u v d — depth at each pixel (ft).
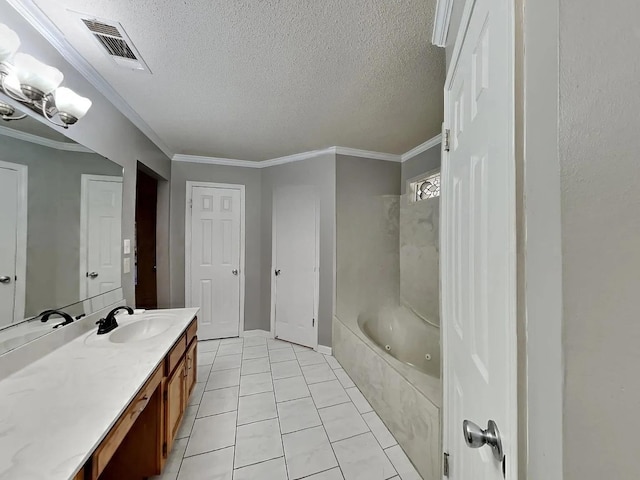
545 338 1.25
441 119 7.42
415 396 4.92
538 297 1.31
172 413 5.06
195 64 5.11
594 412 1.07
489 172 2.00
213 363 8.96
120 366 3.90
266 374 8.25
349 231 9.82
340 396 7.10
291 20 4.07
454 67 3.18
